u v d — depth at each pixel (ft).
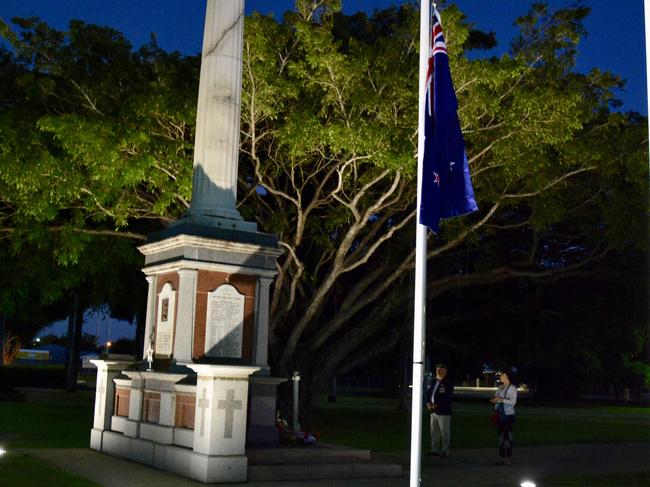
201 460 37.76
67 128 54.08
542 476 44.21
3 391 115.34
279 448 42.39
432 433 53.67
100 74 66.85
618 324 101.45
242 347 45.91
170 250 46.70
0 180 61.67
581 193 73.10
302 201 77.61
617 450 61.31
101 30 68.95
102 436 49.21
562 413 122.83
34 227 65.31
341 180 63.41
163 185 58.70
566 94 58.80
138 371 46.37
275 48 63.46
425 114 30.89
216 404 37.96
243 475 38.19
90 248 71.92
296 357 75.00
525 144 60.64
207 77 49.55
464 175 30.81
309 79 61.87
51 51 67.10
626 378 186.29
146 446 43.52
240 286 46.50
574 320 104.32
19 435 58.49
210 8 50.78
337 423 81.61
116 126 55.42
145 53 71.26
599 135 67.87
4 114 60.75
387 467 42.24
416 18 61.00
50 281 73.41
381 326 89.15
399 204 70.79
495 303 101.71
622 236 72.74
